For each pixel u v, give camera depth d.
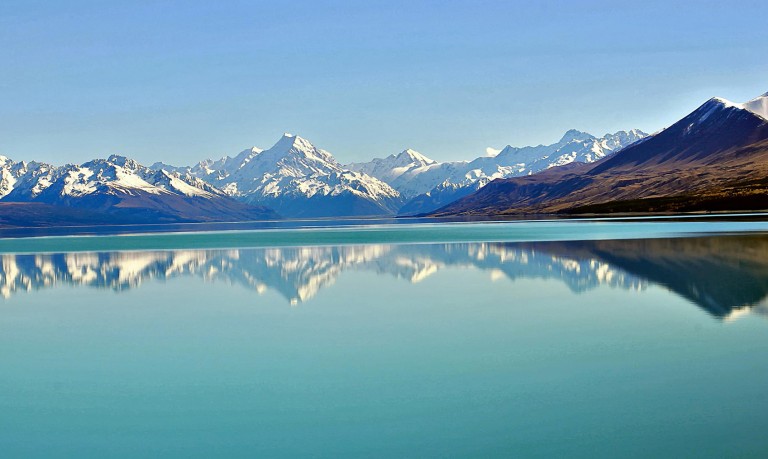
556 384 33.22
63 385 35.38
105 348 43.50
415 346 41.53
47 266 100.31
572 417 28.84
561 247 108.56
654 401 30.42
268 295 64.44
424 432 27.72
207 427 28.89
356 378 35.06
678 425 27.67
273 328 48.22
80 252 135.38
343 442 26.97
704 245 101.94
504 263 85.38
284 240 164.88
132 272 88.56
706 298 54.69
